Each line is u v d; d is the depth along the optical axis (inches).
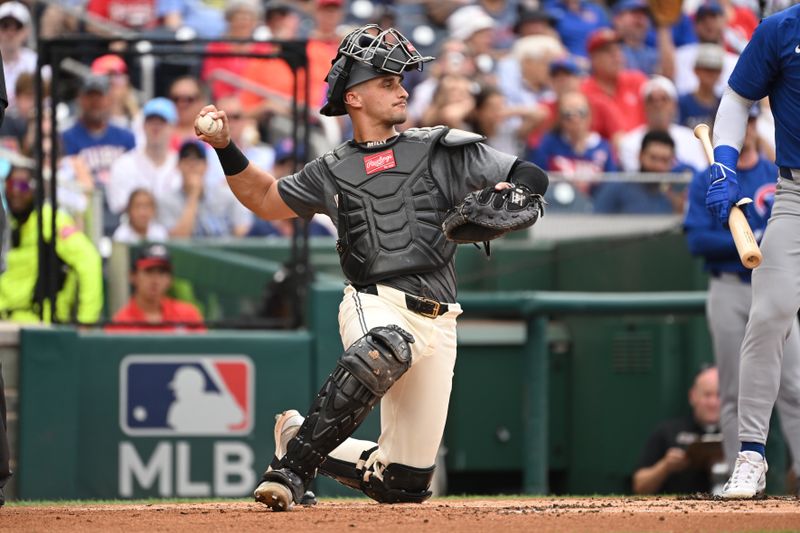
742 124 744.3
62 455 1157.1
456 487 1588.3
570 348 1585.9
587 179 1555.1
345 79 651.5
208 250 1337.4
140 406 1189.1
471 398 1533.0
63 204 1315.2
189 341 1196.5
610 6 2102.6
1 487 680.4
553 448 1578.5
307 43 1200.8
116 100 1585.9
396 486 676.7
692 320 1485.0
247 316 1327.5
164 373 1194.0
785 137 733.3
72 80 1594.5
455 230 617.9
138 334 1193.4
